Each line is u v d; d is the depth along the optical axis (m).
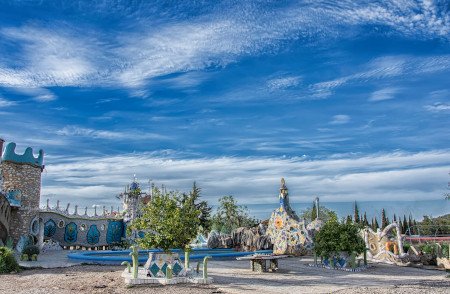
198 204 65.94
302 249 37.44
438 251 37.97
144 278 19.80
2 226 35.72
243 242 43.09
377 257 36.31
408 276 25.48
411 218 86.50
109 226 56.59
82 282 20.58
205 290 18.50
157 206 21.33
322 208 64.56
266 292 18.36
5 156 41.03
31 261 31.59
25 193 42.12
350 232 29.38
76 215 52.94
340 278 23.97
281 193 40.59
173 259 21.08
